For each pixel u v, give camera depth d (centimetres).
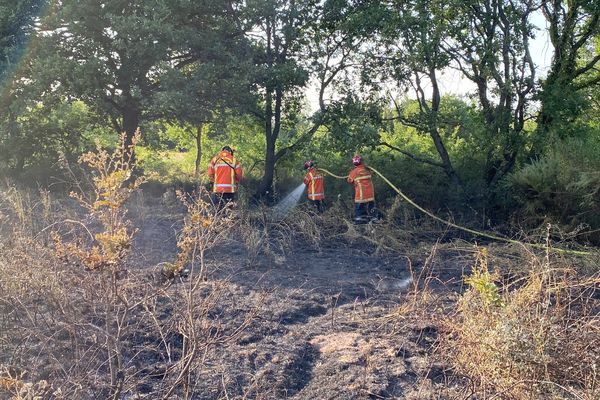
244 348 611
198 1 1781
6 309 565
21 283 553
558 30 1599
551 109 1545
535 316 473
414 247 1206
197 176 2014
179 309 590
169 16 1775
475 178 1730
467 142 1683
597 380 433
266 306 752
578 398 412
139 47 1684
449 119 1686
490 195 1567
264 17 1794
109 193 416
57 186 1817
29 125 1920
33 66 1725
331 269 1018
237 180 1362
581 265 985
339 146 1823
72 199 1413
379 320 704
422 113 1711
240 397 511
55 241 454
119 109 1919
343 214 1420
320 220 1354
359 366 576
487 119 1638
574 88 1608
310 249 1185
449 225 1356
